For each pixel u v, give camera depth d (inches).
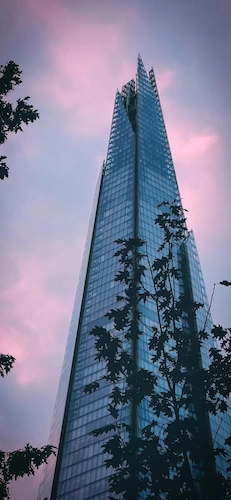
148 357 5265.8
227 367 1060.5
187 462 993.5
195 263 7052.2
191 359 1094.4
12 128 1310.3
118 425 1079.0
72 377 5861.2
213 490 958.4
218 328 1111.6
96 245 7140.8
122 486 976.3
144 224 6904.5
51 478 5290.4
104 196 7800.2
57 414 6072.8
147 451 1015.0
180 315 1160.2
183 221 1229.7
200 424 1063.6
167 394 1079.6
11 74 1320.1
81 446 5191.9
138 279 1178.6
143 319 5526.6
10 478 1093.8
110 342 1112.2
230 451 5073.8
